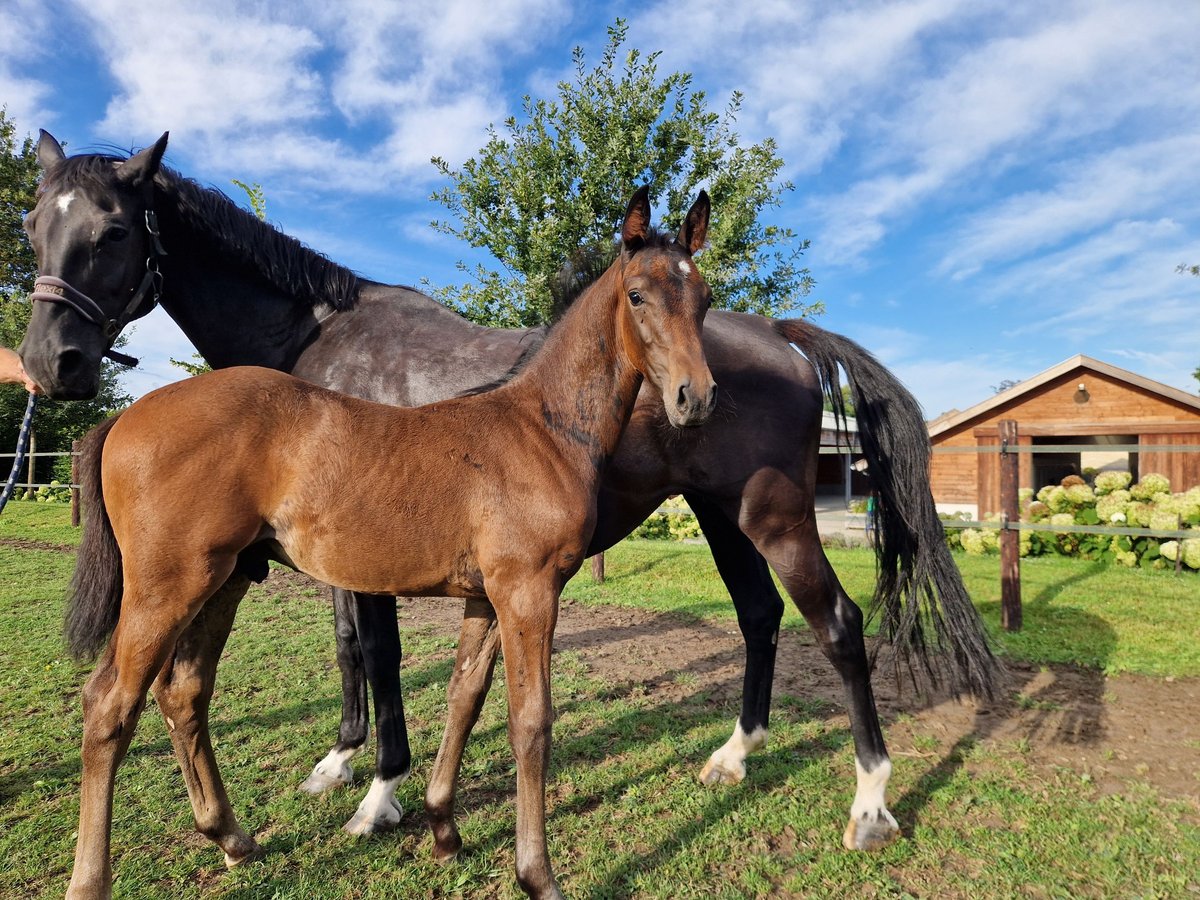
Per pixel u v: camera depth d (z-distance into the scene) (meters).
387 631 2.56
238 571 2.16
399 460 1.98
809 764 2.97
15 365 2.46
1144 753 3.01
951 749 3.09
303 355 3.00
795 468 2.78
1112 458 16.91
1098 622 5.13
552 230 9.05
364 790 2.80
